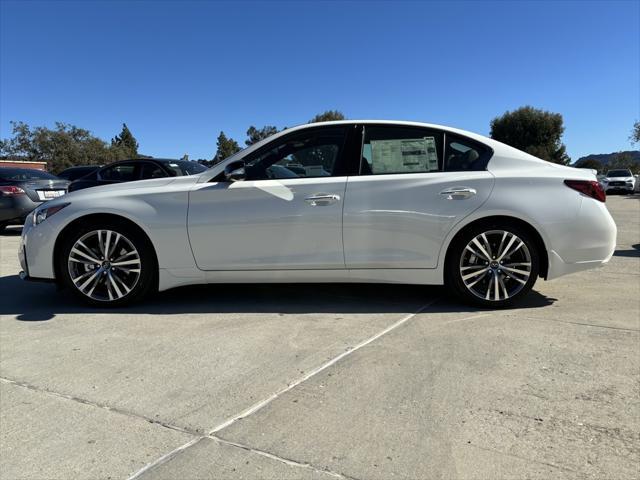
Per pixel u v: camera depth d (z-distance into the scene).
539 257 4.04
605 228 3.97
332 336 3.52
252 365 3.04
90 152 58.50
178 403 2.58
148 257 4.19
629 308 4.07
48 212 4.19
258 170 4.15
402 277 4.05
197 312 4.14
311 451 2.14
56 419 2.44
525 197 3.89
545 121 53.00
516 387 2.68
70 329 3.75
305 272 4.07
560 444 2.15
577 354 3.10
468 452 2.11
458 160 4.07
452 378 2.80
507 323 3.72
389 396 2.61
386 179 4.00
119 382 2.83
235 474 1.99
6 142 57.16
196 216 4.07
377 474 1.98
